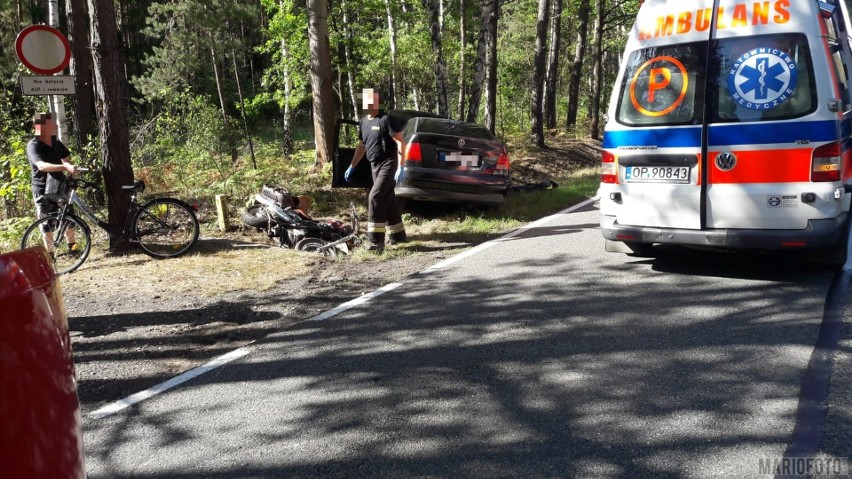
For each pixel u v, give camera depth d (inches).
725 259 263.0
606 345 178.1
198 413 149.6
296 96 836.0
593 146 949.8
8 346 57.1
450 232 365.1
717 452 121.6
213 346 196.9
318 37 554.3
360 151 331.9
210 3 1008.9
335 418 143.6
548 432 132.8
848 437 124.1
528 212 423.5
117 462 129.6
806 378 149.9
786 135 210.2
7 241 330.6
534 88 826.8
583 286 236.7
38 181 308.3
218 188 448.8
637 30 238.5
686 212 228.5
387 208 333.4
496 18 730.2
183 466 126.8
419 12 907.4
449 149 374.9
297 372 171.0
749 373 154.7
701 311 201.3
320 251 321.1
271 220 344.5
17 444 56.8
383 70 842.2
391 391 156.2
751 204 217.0
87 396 163.2
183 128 571.8
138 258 314.8
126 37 1408.7
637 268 257.3
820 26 210.5
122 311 234.1
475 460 123.7
